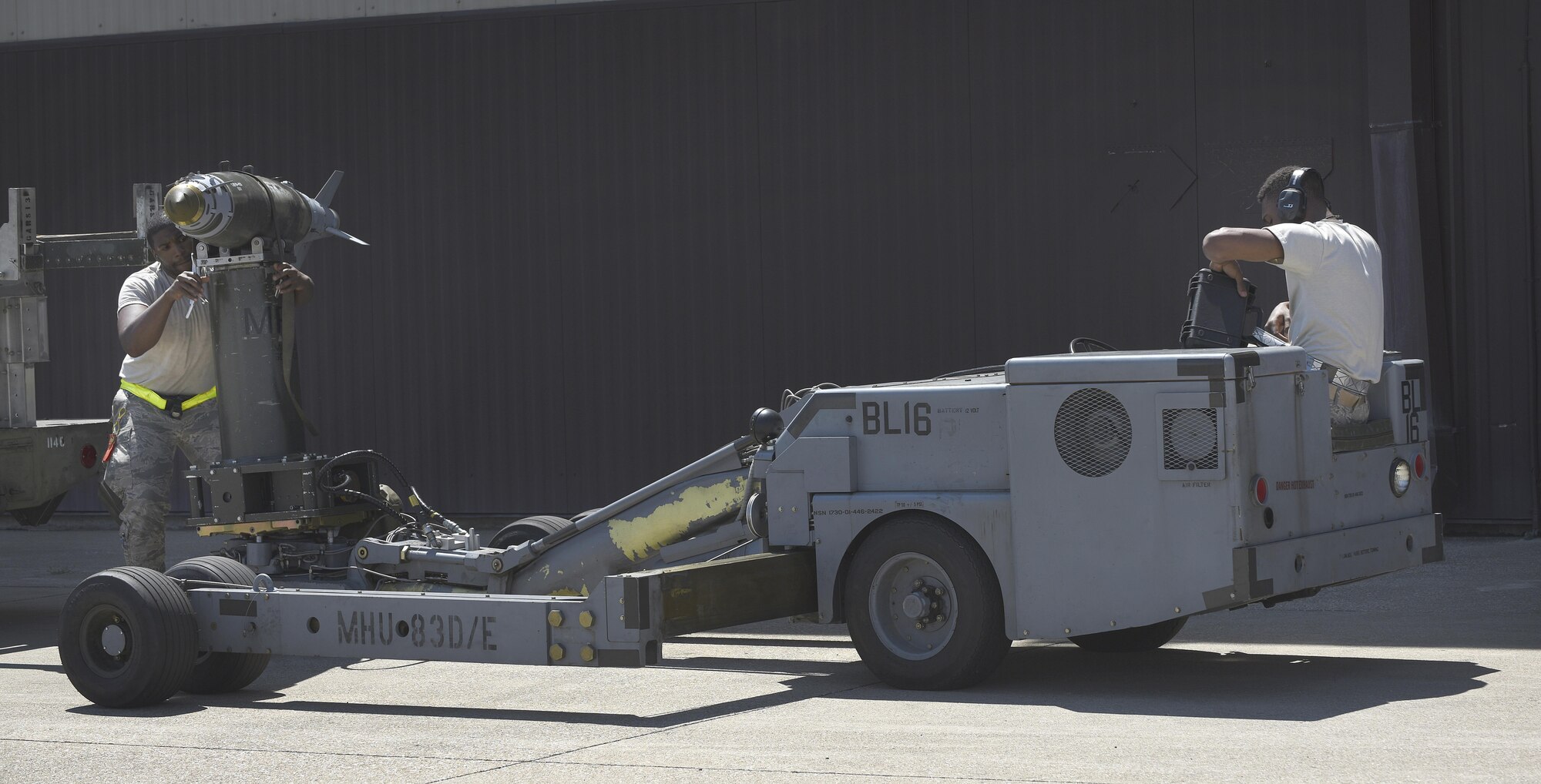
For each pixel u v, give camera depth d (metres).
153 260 10.68
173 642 7.56
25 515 11.54
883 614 7.41
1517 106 13.44
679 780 5.74
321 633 7.55
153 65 17.62
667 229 15.98
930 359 15.21
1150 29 14.44
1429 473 7.97
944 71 15.09
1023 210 14.88
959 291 15.11
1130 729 6.43
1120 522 6.81
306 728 7.02
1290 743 6.08
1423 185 13.58
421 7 16.67
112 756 6.47
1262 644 8.73
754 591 7.36
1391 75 13.43
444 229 16.69
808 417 7.61
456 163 16.62
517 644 7.10
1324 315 7.44
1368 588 10.94
